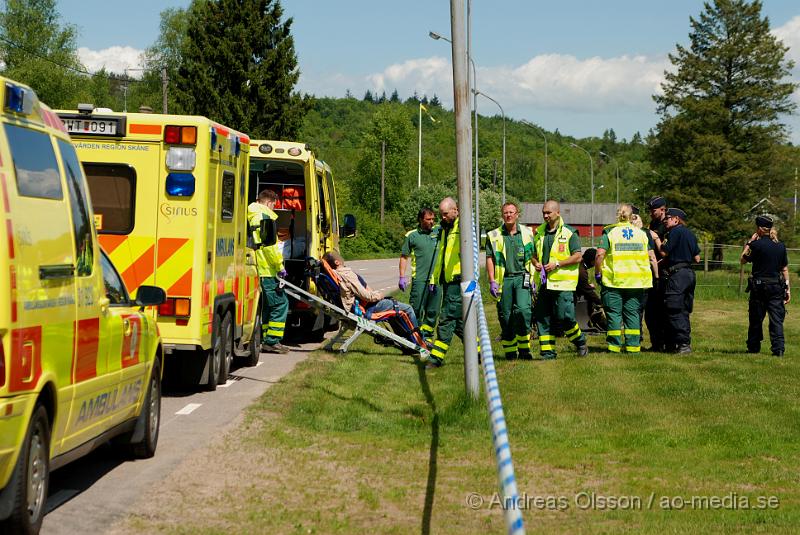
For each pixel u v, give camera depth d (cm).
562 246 1487
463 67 1106
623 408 1069
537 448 879
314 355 1530
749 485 762
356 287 1559
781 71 7175
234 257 1291
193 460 827
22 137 571
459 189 1109
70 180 646
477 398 1093
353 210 7888
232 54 5162
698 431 948
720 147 7131
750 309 1609
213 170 1163
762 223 1589
